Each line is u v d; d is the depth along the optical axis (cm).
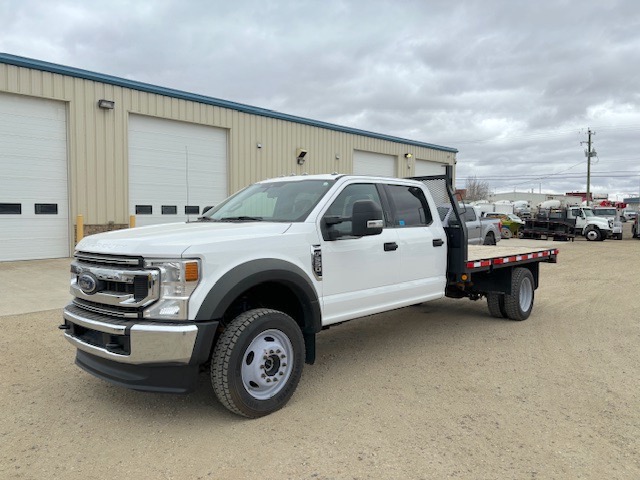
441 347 584
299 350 407
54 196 1306
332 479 296
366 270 487
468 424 372
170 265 349
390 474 301
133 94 1422
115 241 377
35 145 1267
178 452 329
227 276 364
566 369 504
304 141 1947
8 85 1195
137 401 415
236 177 1702
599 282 1139
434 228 593
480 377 478
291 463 314
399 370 498
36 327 639
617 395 432
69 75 1291
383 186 541
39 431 360
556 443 342
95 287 369
